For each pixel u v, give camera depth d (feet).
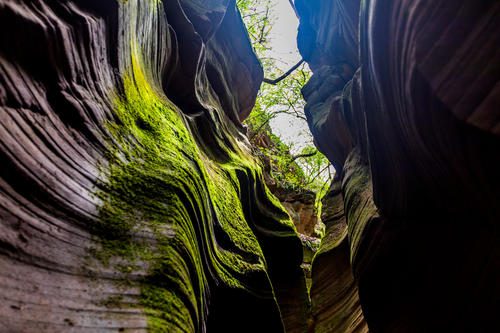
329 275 35.17
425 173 13.43
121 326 7.23
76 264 7.48
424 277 17.03
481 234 12.77
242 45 42.39
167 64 23.36
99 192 9.51
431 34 8.20
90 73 10.62
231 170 27.76
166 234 10.57
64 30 8.73
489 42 6.91
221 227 19.22
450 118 9.04
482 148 8.82
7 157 6.72
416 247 17.17
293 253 41.29
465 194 11.89
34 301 6.02
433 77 8.77
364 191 25.05
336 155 44.68
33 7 7.84
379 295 20.67
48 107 8.52
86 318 6.76
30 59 7.97
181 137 17.56
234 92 44.14
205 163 22.98
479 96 7.71
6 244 6.10
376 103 13.96
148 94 16.83
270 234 38.37
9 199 6.57
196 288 11.75
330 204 45.37
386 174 16.46
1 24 6.93
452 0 7.29
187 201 13.05
